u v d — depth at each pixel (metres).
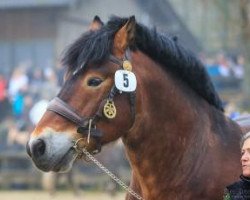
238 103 33.06
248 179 8.69
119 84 9.02
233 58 36.72
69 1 45.16
